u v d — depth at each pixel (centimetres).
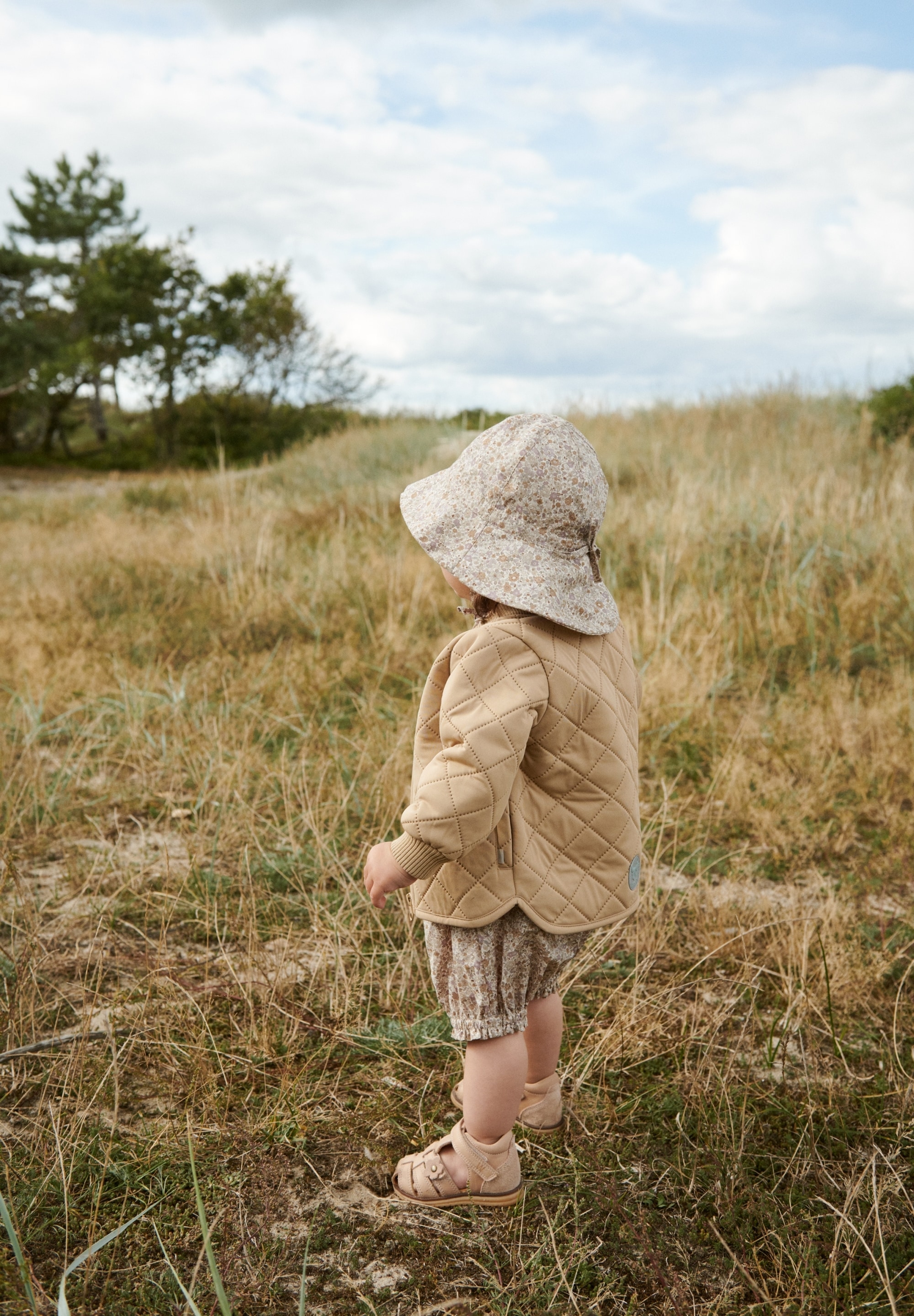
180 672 506
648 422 1202
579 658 166
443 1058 221
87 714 439
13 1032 218
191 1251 166
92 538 941
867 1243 171
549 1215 178
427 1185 177
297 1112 197
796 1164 189
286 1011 233
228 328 2919
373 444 1446
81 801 356
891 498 714
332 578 660
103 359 3319
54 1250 163
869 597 556
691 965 261
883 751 395
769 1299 158
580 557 169
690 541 645
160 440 3319
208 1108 198
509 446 166
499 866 162
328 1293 160
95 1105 199
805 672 487
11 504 1595
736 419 1139
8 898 280
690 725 425
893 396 1001
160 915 277
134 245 3241
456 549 165
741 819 351
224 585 691
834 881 309
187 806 358
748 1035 232
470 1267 167
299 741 411
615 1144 195
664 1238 173
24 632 569
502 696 156
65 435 4409
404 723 418
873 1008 243
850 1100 208
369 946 265
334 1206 178
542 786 167
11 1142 188
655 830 339
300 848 312
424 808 153
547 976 178
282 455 2412
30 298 3681
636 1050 220
